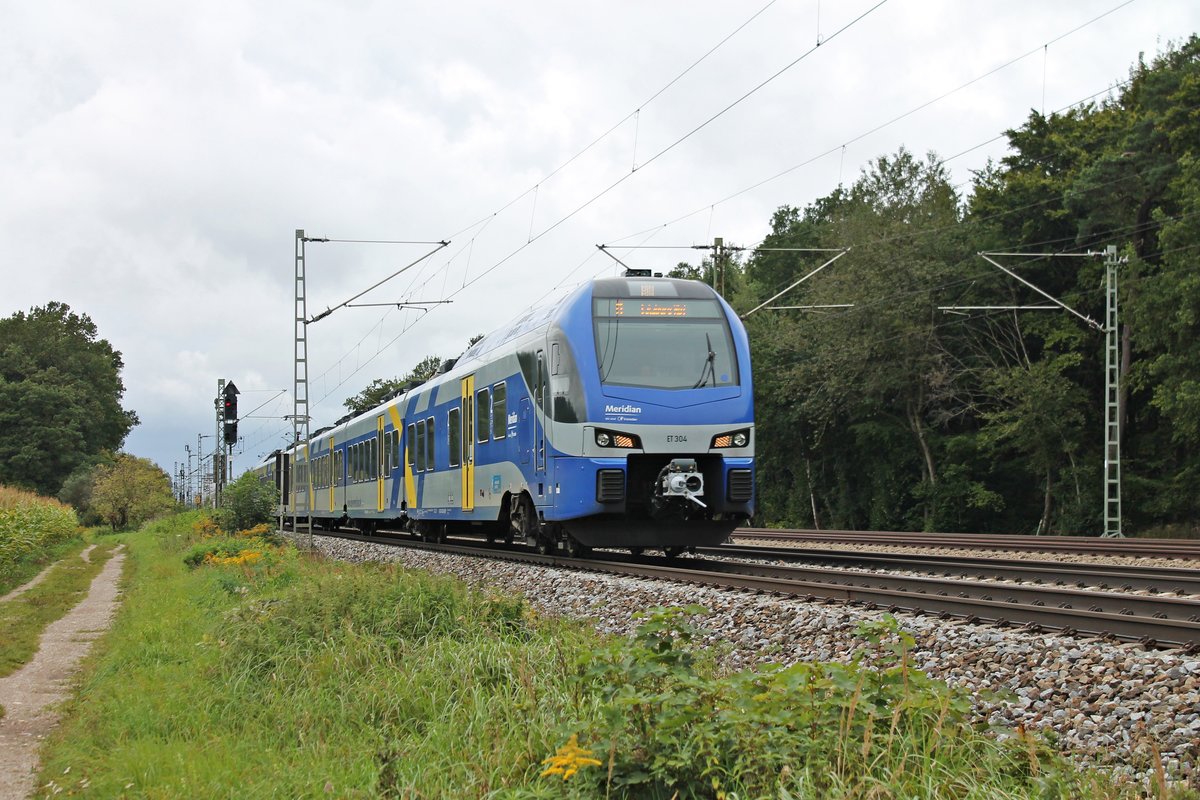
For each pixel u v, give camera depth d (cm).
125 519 6806
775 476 5025
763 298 5703
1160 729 616
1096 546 1989
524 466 1720
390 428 2795
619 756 552
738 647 987
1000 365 4188
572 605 1315
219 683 943
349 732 748
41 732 835
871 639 625
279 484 4712
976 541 2266
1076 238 3834
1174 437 3344
